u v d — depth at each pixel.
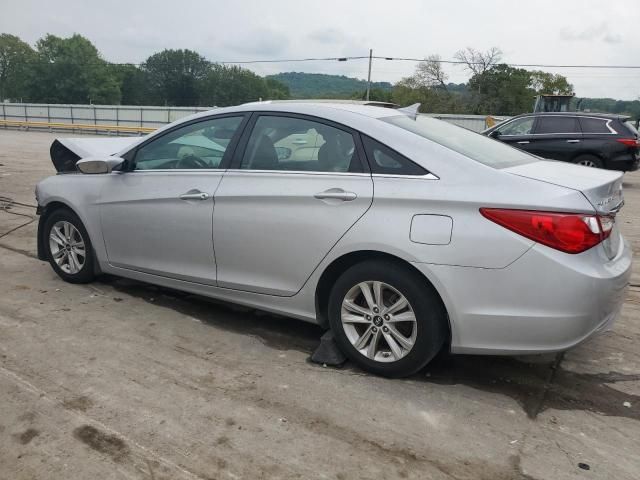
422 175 3.08
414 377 3.35
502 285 2.85
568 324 2.80
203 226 3.81
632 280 5.29
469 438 2.76
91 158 4.36
